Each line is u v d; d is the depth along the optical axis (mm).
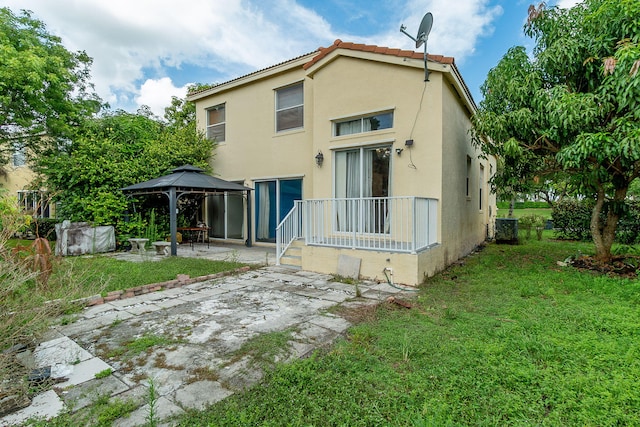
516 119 6160
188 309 4520
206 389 2555
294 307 4559
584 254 7820
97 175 9828
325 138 8062
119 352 3182
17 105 10578
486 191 12883
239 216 11477
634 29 5188
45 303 3320
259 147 10805
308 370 2713
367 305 4582
